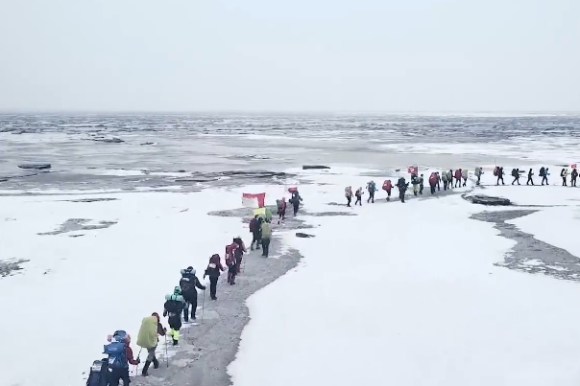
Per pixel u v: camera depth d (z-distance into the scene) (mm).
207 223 26578
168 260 19922
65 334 13297
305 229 25531
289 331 13680
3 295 16109
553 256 20672
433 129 147750
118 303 15414
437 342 12945
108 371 10016
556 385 10781
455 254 20922
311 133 127250
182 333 13594
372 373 11461
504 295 16203
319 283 17406
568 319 14320
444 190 37594
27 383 10930
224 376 11406
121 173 48562
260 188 38719
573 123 191125
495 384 10906
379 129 149500
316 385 11000
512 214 28969
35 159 61344
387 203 32750
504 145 83562
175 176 46438
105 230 24812
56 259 20031
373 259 20250
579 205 31375
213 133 125750
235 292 16641
